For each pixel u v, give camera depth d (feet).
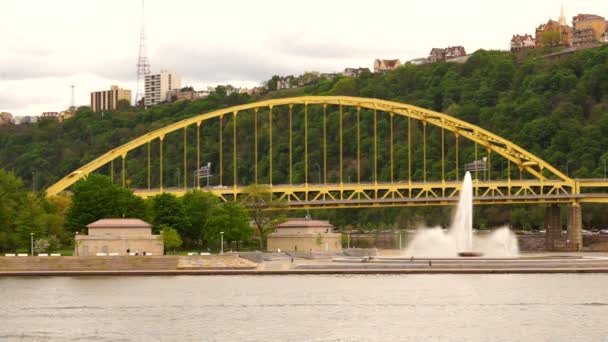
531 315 456.45
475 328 425.69
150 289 542.57
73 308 476.13
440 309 472.44
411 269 634.02
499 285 558.97
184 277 613.93
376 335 411.54
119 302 492.95
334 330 421.59
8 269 623.36
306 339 403.54
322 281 584.81
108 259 638.12
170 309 472.44
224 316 453.99
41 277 608.19
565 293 522.47
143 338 406.21
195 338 405.80
